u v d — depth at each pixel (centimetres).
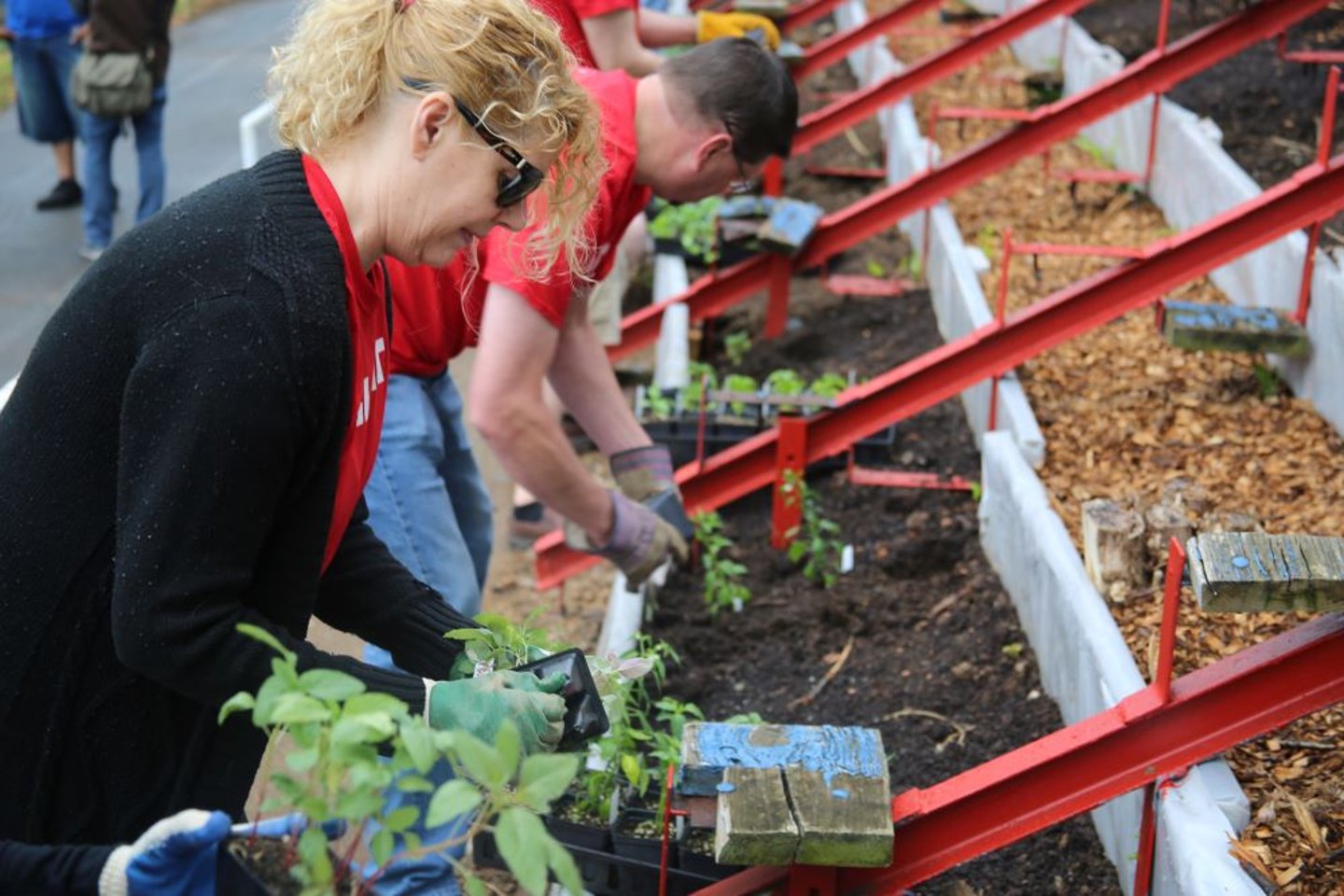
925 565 498
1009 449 479
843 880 305
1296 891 296
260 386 188
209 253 190
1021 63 958
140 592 190
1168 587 290
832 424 518
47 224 926
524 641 242
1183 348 521
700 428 524
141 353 190
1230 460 476
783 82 344
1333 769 330
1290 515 438
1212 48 643
